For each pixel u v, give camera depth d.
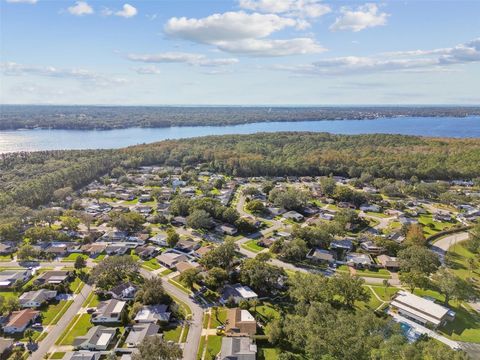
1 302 99.44
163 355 72.38
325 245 147.88
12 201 188.00
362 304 105.56
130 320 95.56
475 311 105.00
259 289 111.31
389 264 131.00
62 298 108.56
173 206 188.25
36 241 149.25
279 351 84.38
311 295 100.44
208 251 133.62
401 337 73.81
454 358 70.81
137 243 151.25
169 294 110.44
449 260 135.88
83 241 151.50
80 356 80.25
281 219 186.25
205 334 91.25
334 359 70.69
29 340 88.31
